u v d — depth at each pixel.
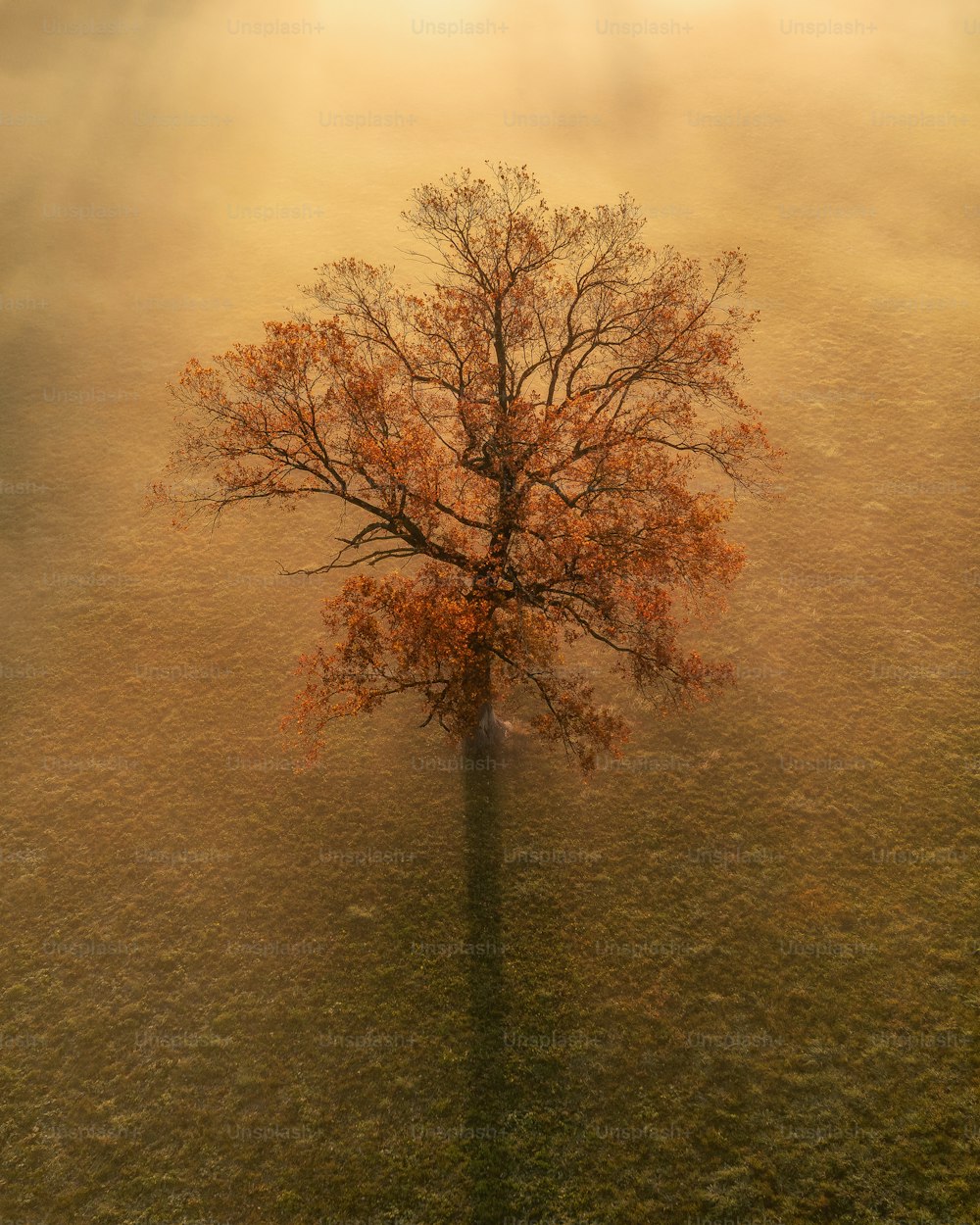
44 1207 19.05
